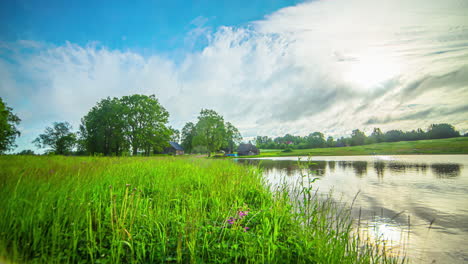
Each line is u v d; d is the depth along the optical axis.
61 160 10.52
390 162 26.81
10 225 2.87
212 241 3.17
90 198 4.25
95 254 2.72
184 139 84.88
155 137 39.06
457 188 9.88
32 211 3.13
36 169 6.04
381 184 11.12
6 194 3.69
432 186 10.46
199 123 62.78
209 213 4.48
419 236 4.50
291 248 3.10
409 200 7.65
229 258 2.77
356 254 3.02
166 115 41.28
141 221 3.66
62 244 2.91
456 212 6.22
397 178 13.27
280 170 18.88
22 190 3.85
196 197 5.26
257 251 3.01
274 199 5.62
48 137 55.69
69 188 4.44
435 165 21.14
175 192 5.79
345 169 19.42
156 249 2.98
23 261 2.45
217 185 6.56
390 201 7.49
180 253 2.72
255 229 3.83
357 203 7.14
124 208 3.49
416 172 16.09
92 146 40.44
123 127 38.78
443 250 3.85
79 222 3.39
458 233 4.65
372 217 5.73
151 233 3.28
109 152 40.12
